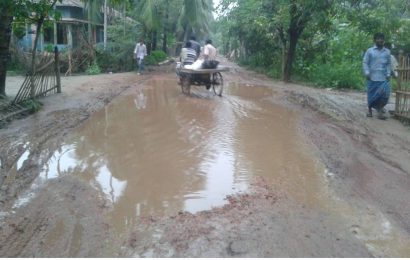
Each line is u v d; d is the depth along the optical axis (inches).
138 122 399.9
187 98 553.9
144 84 724.7
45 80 512.7
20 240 176.6
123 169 267.0
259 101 544.1
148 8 1090.7
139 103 512.1
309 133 362.9
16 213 201.0
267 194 226.2
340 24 856.9
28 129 353.4
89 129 368.8
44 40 1152.8
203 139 338.6
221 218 195.9
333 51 876.0
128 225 190.5
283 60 873.5
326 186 240.7
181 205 212.8
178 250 168.4
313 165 277.1
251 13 934.4
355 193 231.9
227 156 294.4
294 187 238.2
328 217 201.3
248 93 627.2
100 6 1091.3
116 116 428.8
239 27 1179.3
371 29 620.7
